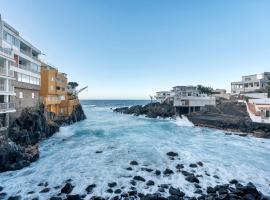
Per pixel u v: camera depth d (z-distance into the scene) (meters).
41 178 20.59
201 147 32.88
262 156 28.28
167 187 18.89
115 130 48.78
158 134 44.09
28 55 38.53
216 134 44.19
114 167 23.73
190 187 18.98
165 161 25.80
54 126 42.16
